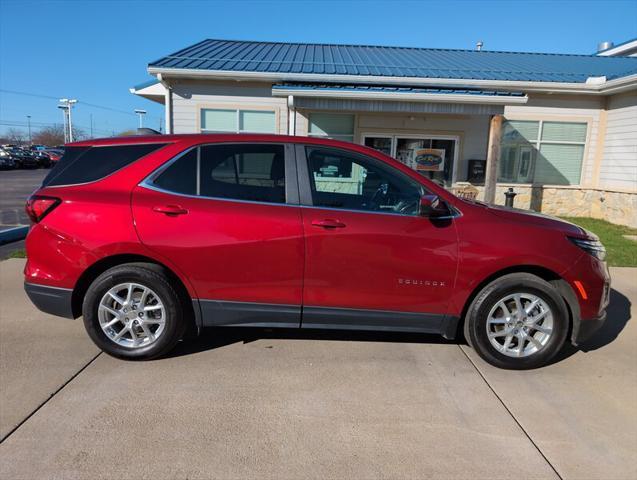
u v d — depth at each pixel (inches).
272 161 145.3
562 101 494.3
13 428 110.7
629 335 177.9
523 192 510.0
